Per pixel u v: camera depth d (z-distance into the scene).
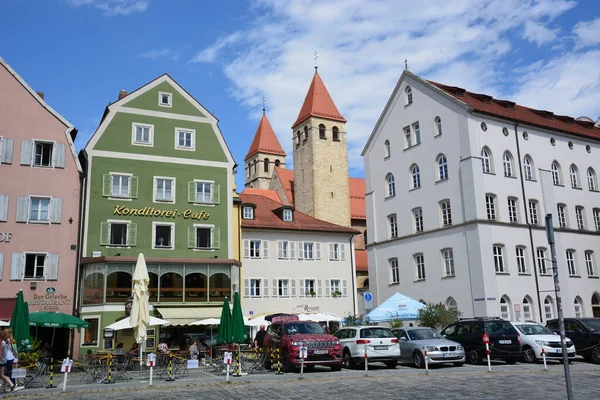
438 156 50.25
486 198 46.69
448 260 48.25
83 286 37.19
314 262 50.53
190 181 42.25
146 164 41.16
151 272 38.84
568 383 12.70
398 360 26.64
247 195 56.00
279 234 49.56
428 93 51.75
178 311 38.03
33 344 29.36
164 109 42.75
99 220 38.78
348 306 51.09
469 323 28.53
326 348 23.98
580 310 50.62
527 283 46.75
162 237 40.69
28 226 36.72
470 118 47.34
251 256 47.91
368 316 34.97
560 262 50.00
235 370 24.36
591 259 53.25
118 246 38.91
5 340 19.69
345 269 51.81
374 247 56.88
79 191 38.62
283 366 24.52
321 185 82.62
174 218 41.06
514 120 49.91
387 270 54.94
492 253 45.25
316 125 84.31
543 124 52.22
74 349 35.97
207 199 42.50
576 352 27.08
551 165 52.47
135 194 40.25
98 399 16.56
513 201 48.53
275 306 47.84
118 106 41.34
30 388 20.48
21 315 23.94
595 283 52.38
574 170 54.72
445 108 49.69
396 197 54.88
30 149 37.81
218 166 43.47
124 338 37.31
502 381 19.09
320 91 87.25
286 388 18.22
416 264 51.88
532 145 51.25
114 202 39.56
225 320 26.50
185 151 42.66
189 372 26.17
